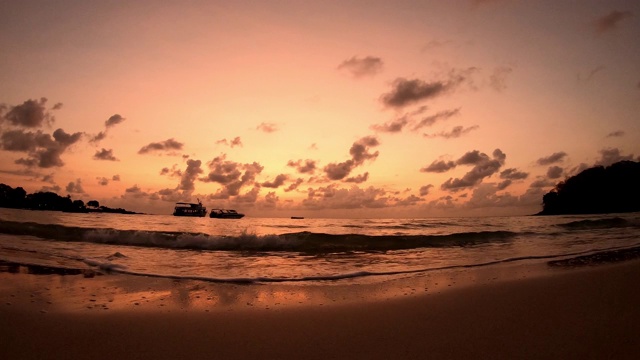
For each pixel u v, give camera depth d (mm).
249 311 5434
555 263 10219
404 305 5773
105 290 6539
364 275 8680
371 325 4750
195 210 84688
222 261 11039
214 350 3883
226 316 5148
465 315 5125
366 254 13039
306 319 5031
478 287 7055
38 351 3752
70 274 7867
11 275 7488
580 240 17453
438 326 4660
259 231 24719
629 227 26516
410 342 4094
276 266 10188
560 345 3867
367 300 6156
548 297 6023
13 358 3557
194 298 6184
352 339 4219
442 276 8469
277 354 3779
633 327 4391
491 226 30641
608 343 3896
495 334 4285
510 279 7855
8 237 15172
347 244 15359
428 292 6730
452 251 13820
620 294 6078
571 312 5102
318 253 13391
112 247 13578
